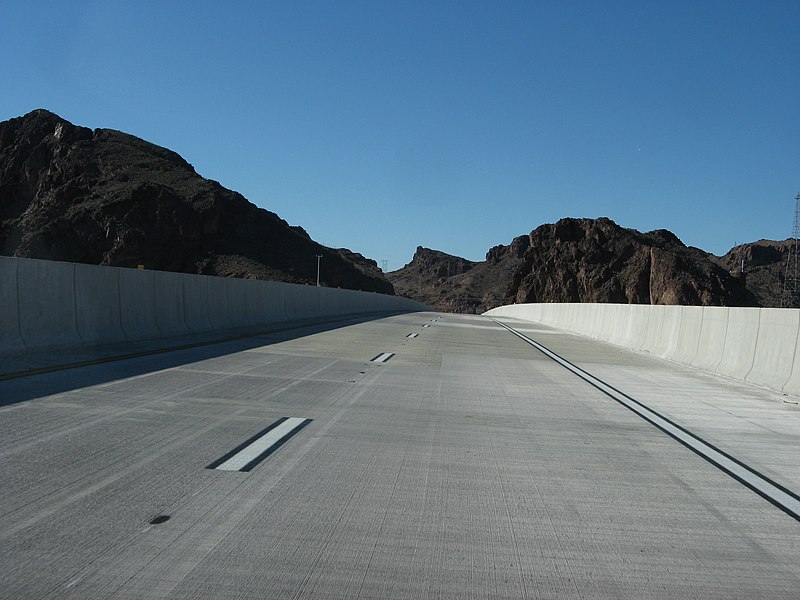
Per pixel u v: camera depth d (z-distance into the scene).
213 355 14.91
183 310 20.47
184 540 4.60
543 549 4.72
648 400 11.55
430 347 20.23
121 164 137.62
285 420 8.41
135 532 4.70
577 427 8.88
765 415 10.52
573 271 179.38
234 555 4.39
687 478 6.68
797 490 6.43
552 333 33.62
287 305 31.33
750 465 7.30
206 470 6.18
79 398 9.20
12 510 5.02
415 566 4.35
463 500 5.67
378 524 5.04
